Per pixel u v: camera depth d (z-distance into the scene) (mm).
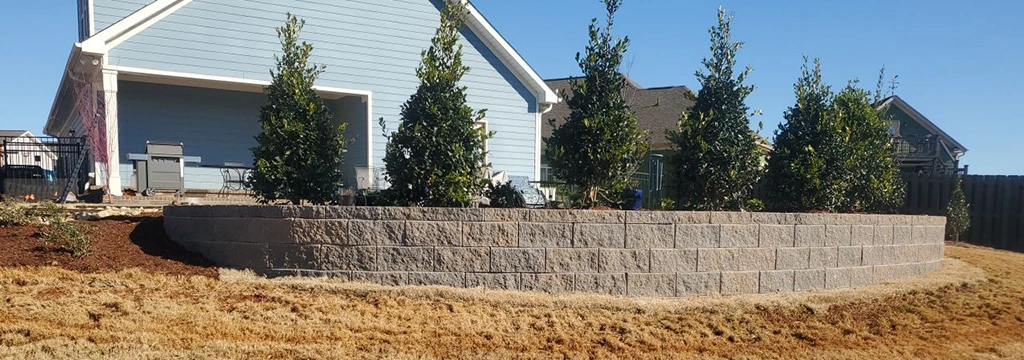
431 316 6309
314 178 8477
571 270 7164
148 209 9594
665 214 7438
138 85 13305
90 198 11039
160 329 5559
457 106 8094
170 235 7957
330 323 5977
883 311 7754
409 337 5836
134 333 5426
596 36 8461
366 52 14102
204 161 13992
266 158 8508
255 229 7168
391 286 6812
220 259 7391
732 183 9250
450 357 5523
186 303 6094
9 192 10672
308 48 8953
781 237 8047
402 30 14492
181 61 12422
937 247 10531
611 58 8430
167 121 13609
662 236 7422
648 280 7367
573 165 8367
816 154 10305
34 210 7926
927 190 17859
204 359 5094
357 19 13992
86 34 12953
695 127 9320
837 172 10555
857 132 11961
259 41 13141
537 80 15555
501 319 6395
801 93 10750
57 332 5316
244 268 7191
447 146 7879
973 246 15914
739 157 9336
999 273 10562
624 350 5980
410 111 8008
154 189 12234
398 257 6949
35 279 6230
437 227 6996
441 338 5887
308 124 8562
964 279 9586
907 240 9656
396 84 14438
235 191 13250
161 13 12195
